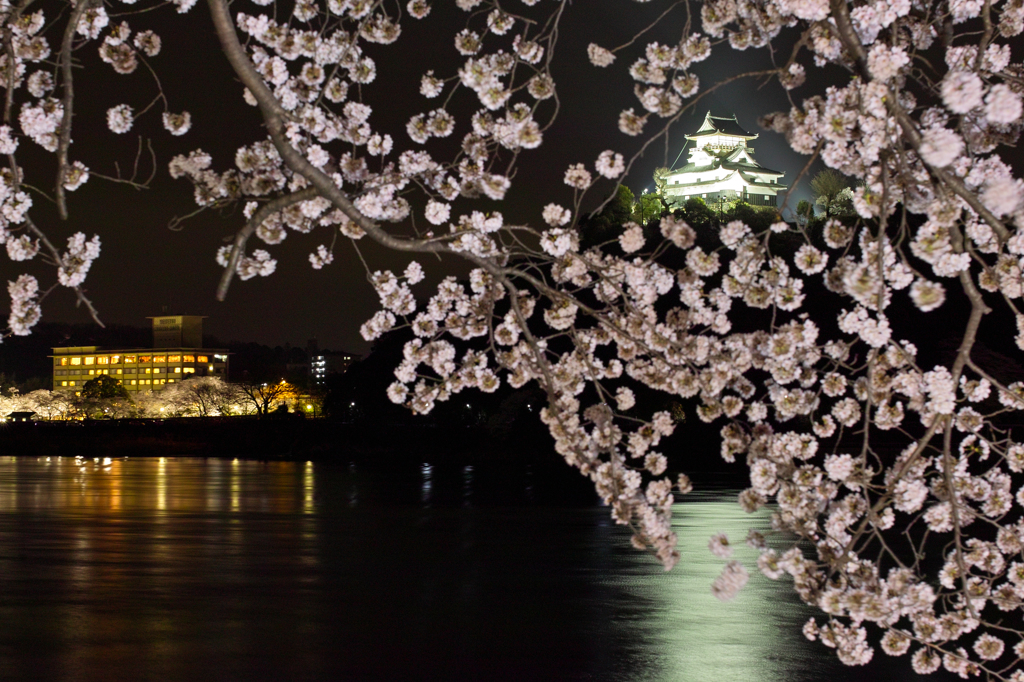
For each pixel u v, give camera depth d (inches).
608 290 205.9
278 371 5556.1
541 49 196.1
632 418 202.4
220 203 196.5
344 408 2906.0
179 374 7150.6
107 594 547.8
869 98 147.3
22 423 3718.0
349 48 194.9
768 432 201.0
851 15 153.4
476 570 629.6
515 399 1952.5
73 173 179.9
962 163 179.5
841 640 185.0
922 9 187.8
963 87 131.5
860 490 191.0
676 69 198.1
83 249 180.7
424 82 214.4
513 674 384.8
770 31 192.7
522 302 220.8
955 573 197.0
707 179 5447.8
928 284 148.3
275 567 642.2
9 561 666.8
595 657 410.6
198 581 588.4
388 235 163.3
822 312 829.8
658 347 207.8
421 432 2407.7
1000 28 185.6
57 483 1451.8
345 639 442.3
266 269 211.0
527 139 188.2
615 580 590.6
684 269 209.8
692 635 450.3
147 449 2694.4
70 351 7229.3
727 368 206.8
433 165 213.6
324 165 205.6
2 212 177.6
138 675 382.3
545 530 837.8
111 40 200.5
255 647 427.8
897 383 169.8
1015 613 452.8
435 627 467.5
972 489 198.1
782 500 188.7
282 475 1635.1
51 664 400.2
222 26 150.6
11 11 182.1
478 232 189.9
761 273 193.8
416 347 220.4
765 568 182.5
